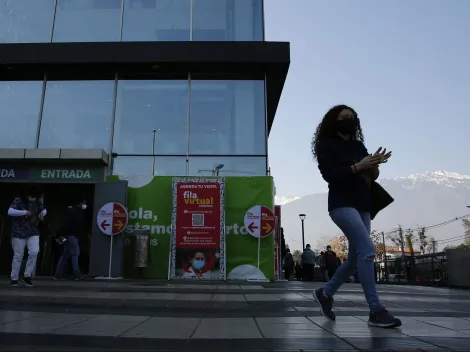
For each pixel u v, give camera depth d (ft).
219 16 46.29
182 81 45.29
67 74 45.88
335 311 15.76
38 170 42.24
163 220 39.91
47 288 25.27
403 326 12.19
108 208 38.52
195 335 10.63
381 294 27.02
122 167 43.19
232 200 40.11
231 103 44.57
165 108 44.60
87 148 42.63
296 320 13.35
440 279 49.47
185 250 38.37
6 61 43.42
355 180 12.62
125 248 39.50
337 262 60.59
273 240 39.40
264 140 43.73
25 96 45.65
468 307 18.28
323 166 12.67
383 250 259.80
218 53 43.04
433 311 16.49
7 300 18.15
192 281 36.68
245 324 12.48
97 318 13.41
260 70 44.70
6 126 45.06
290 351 8.66
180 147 43.57
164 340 9.94
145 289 25.96
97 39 46.09
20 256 26.89
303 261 65.21
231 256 39.04
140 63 43.32
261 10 46.34
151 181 40.78
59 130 44.73
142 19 46.42
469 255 39.27
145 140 43.83
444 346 9.18
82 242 51.75
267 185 40.47
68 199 54.75
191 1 46.65
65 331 10.99
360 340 9.90
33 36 46.44
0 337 10.03
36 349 8.71
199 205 39.14
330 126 13.15
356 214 12.34
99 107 45.01
